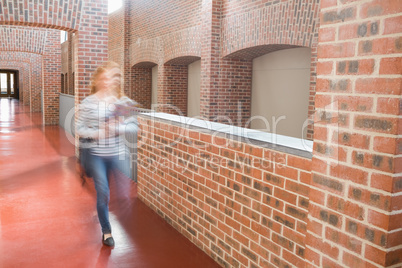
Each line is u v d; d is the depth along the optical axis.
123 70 14.80
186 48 10.72
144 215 4.89
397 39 1.69
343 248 2.03
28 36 13.80
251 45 8.27
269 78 9.17
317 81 2.14
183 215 4.26
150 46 13.00
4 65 25.36
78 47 8.21
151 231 4.37
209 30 9.18
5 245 3.91
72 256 3.70
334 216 2.07
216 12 9.14
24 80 26.00
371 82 1.82
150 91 15.24
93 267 3.50
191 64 12.42
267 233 2.96
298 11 7.12
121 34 14.98
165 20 11.89
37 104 20.61
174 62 12.22
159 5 12.23
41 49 14.20
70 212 4.92
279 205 2.83
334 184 2.06
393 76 1.72
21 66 25.81
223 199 3.51
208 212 3.76
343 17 1.94
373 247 1.86
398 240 1.83
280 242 2.83
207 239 3.80
